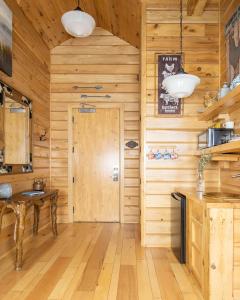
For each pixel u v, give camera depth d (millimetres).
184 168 3422
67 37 4750
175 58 3428
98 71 4812
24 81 3684
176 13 3443
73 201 4805
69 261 2914
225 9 3209
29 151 3768
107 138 4812
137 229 4305
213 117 3268
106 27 4703
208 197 2396
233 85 2426
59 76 4816
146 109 3443
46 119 4590
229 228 2004
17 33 3469
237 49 2771
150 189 3432
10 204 2725
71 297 2139
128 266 2777
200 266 2260
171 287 2312
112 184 4812
